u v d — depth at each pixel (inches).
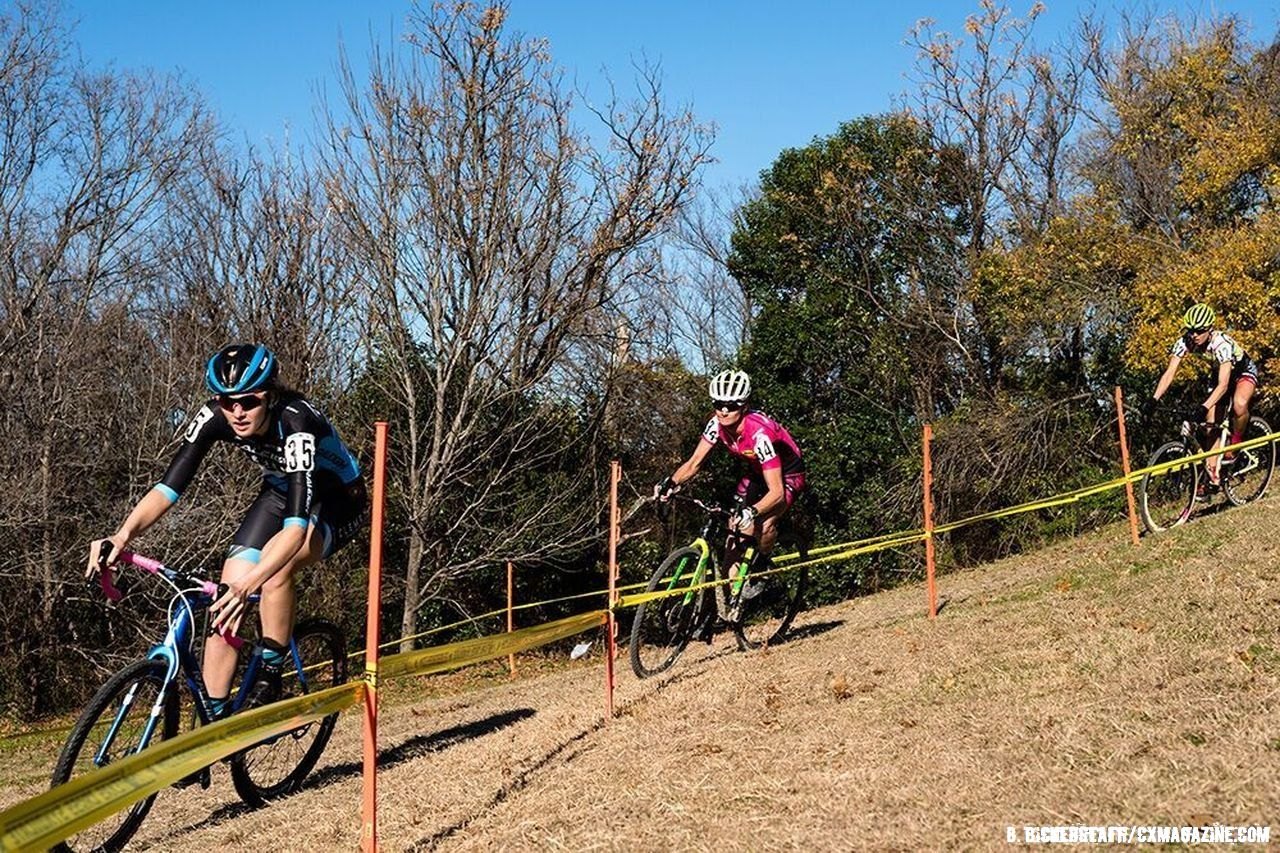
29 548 608.4
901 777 180.9
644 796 191.9
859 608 422.0
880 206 973.8
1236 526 346.0
